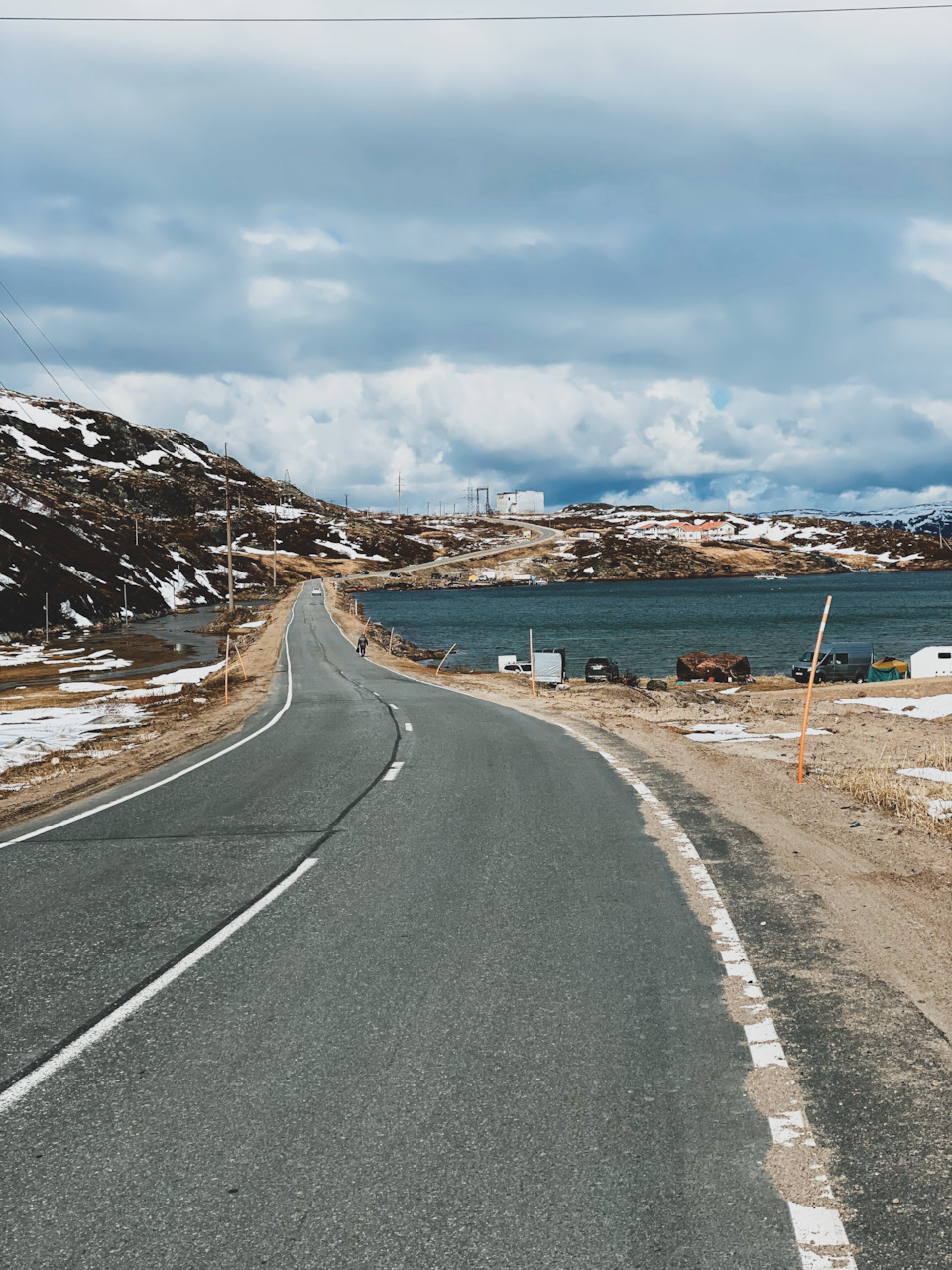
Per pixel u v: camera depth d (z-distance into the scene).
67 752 18.34
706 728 19.72
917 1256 2.86
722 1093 3.92
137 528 151.25
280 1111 3.85
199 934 6.31
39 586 89.06
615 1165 3.39
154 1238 3.02
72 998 5.21
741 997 4.96
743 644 78.12
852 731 19.42
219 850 8.84
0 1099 4.03
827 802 10.63
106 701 33.78
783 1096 3.88
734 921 6.28
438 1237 2.99
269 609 103.25
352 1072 4.19
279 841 9.15
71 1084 4.15
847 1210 3.10
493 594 186.25
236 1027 4.73
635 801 10.80
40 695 40.03
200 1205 3.20
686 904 6.68
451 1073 4.16
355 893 7.21
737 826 9.37
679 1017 4.71
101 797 12.40
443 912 6.64
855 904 6.61
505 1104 3.86
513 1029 4.61
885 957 5.52
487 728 19.16
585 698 31.78
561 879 7.44
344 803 11.12
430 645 81.88
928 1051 4.29
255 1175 3.38
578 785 11.97
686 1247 2.92
